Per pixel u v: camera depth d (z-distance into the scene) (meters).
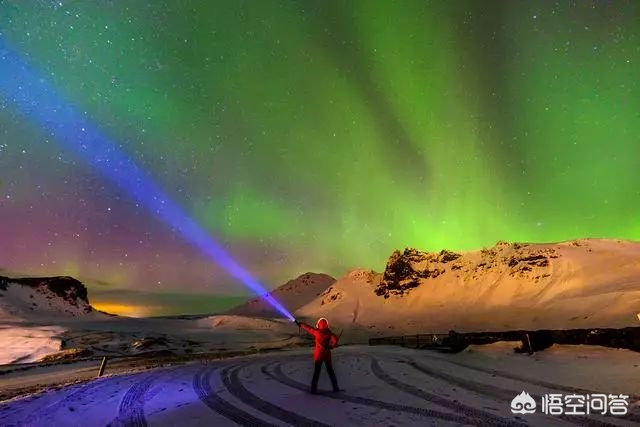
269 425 6.17
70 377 16.72
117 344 42.16
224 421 6.44
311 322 129.25
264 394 8.57
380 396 7.92
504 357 13.12
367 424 6.02
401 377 10.16
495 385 8.56
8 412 7.69
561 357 11.95
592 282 108.81
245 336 64.25
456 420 6.05
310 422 6.26
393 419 6.23
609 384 8.09
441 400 7.37
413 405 7.07
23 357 36.34
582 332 14.02
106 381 11.15
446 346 20.28
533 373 9.83
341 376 10.93
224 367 14.24
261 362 16.12
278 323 99.12
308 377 11.12
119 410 7.50
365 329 111.44
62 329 52.53
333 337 8.85
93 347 40.81
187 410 7.28
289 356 19.98
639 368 9.38
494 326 88.19
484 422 5.90
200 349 39.19
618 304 66.94
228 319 95.44
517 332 16.80
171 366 15.89
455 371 10.74
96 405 7.98
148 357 25.69
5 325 63.53
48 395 9.24
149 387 9.88
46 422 6.88
